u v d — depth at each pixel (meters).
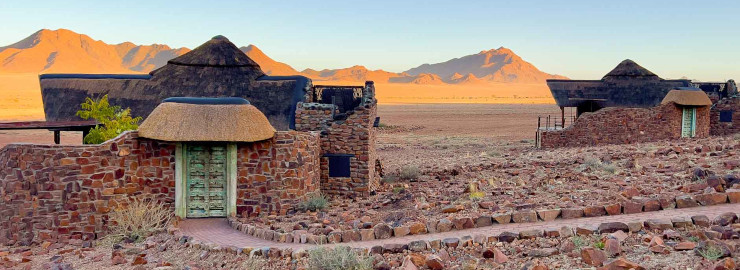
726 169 15.91
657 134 34.19
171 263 11.30
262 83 23.53
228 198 15.54
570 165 22.67
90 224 14.60
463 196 16.02
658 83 40.16
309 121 20.27
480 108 135.50
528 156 29.78
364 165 19.39
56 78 26.69
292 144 15.83
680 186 13.67
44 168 14.58
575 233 9.81
